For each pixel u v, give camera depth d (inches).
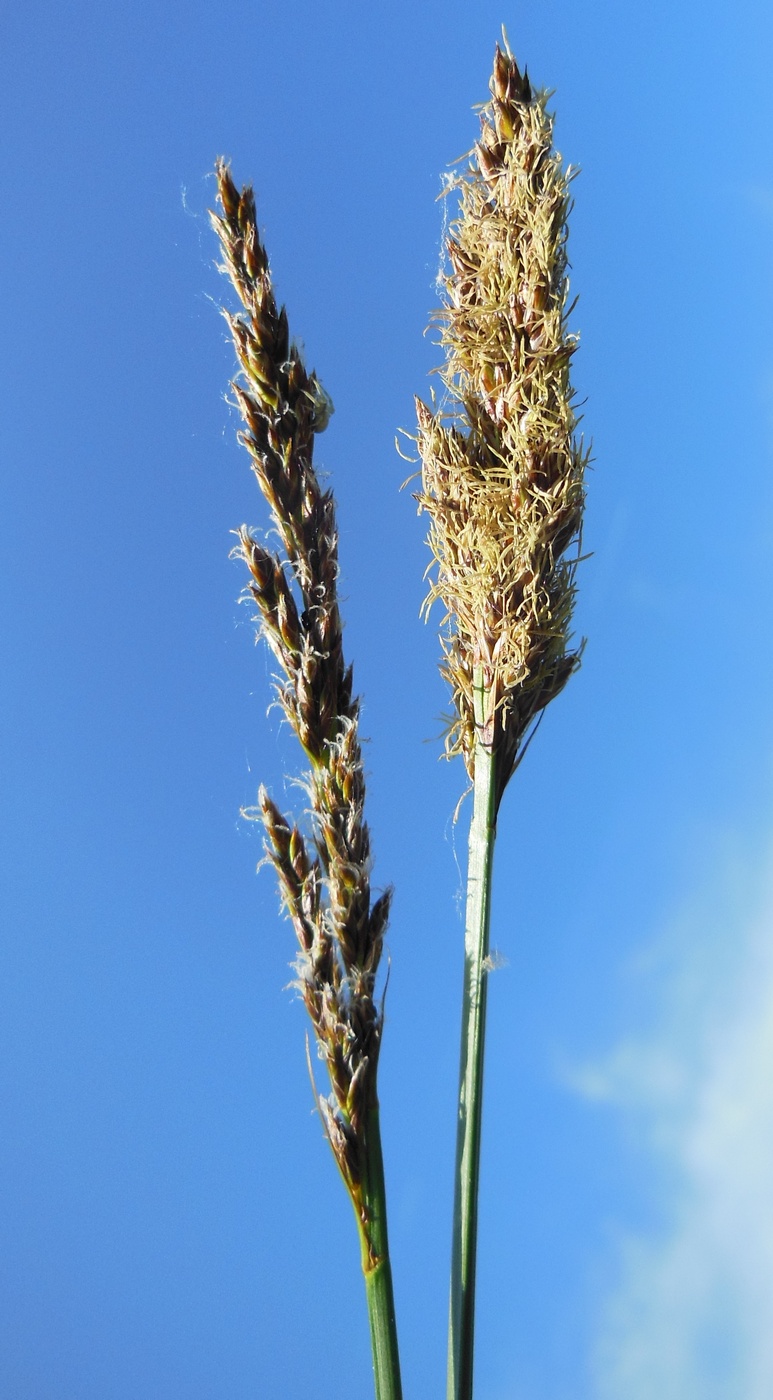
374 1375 5.2
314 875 5.4
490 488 5.6
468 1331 5.3
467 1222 5.3
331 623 5.5
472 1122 5.4
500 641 5.6
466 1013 5.5
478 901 5.6
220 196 5.6
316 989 5.3
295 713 5.5
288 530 5.6
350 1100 5.3
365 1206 5.3
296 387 5.6
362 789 5.4
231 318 5.6
